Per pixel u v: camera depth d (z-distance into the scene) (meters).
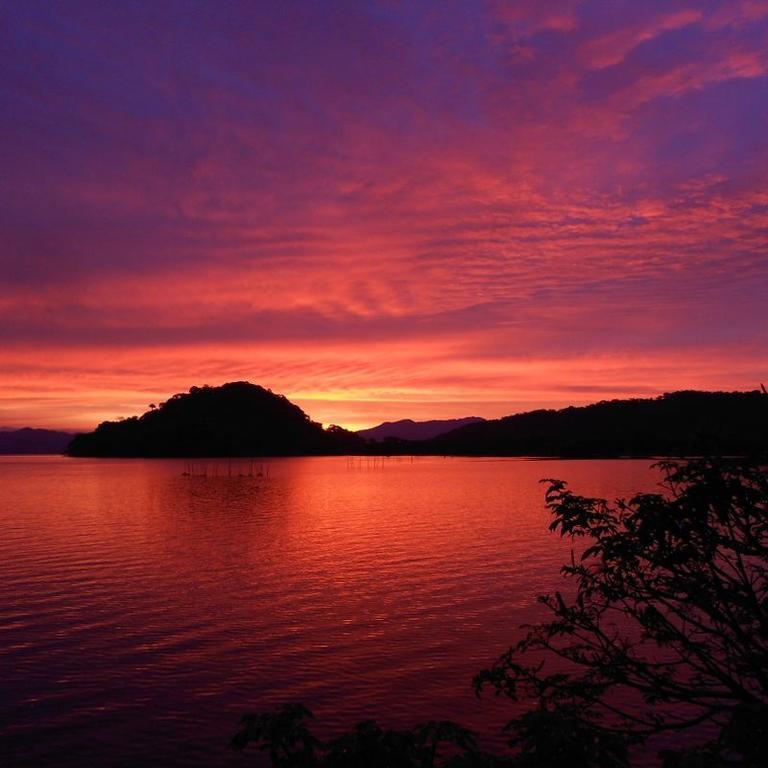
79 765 10.65
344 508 54.31
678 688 4.11
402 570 25.56
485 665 14.71
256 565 27.09
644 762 9.73
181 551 30.94
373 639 16.67
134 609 19.67
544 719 3.44
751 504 3.69
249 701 12.92
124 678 14.07
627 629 14.30
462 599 20.62
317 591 22.03
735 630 3.90
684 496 3.72
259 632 17.25
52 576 24.78
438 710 12.48
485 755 3.18
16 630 17.44
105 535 37.28
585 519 4.28
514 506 54.41
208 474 126.44
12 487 85.94
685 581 3.95
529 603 19.98
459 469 145.38
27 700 12.95
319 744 3.37
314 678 14.12
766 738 3.24
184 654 15.60
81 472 136.12
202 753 11.00
